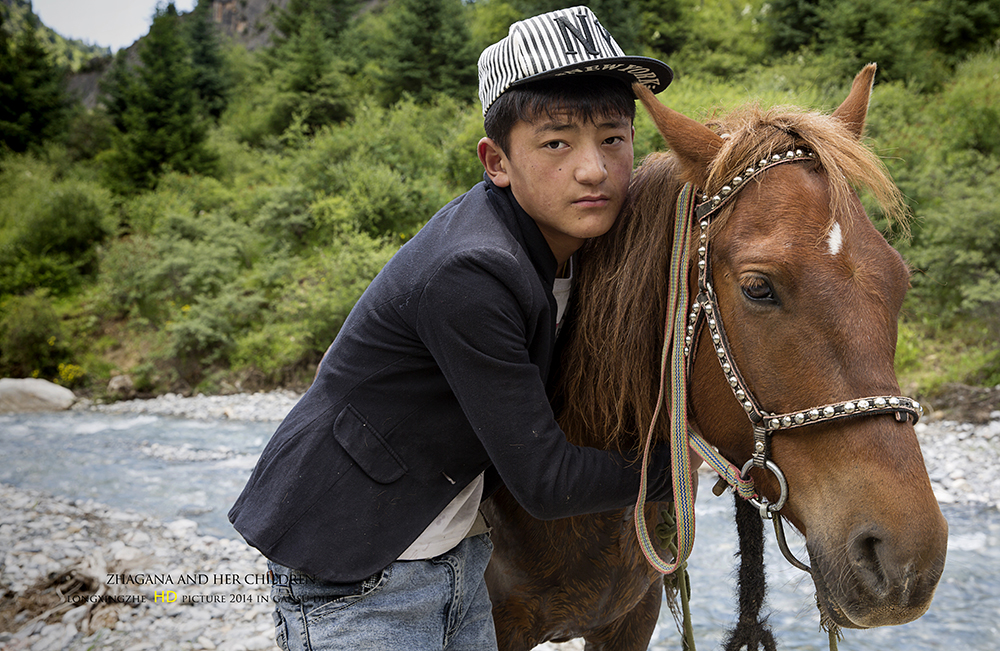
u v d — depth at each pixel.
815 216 1.06
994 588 3.76
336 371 1.33
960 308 7.80
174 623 3.48
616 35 15.00
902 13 13.73
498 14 17.62
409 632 1.30
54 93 22.44
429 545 1.34
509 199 1.31
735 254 1.10
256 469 1.37
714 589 3.90
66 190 15.13
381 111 15.54
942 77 12.78
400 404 1.27
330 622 1.26
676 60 15.58
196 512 5.54
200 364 11.27
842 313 1.00
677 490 1.25
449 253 1.20
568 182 1.22
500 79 1.26
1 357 12.10
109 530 4.95
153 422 9.25
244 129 19.27
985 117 10.20
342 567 1.25
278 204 12.95
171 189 16.31
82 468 7.00
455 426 1.28
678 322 1.22
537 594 1.57
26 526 4.88
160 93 18.14
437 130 14.77
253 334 11.31
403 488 1.28
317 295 10.84
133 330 12.56
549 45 1.22
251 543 1.28
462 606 1.40
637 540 1.53
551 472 1.18
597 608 1.57
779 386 1.06
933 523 0.94
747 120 1.21
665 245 1.30
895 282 1.06
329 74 17.97
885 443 0.98
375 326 1.27
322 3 25.00
